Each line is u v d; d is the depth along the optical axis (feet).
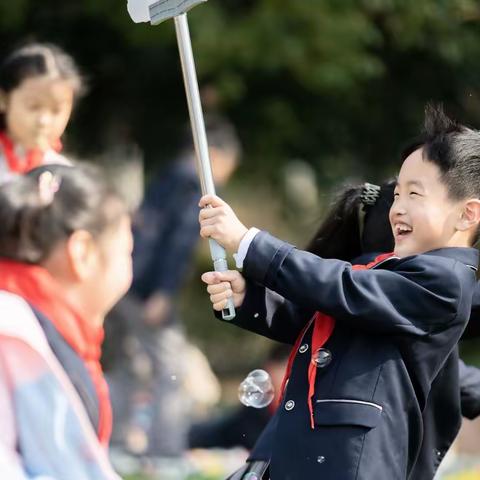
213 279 45.24
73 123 132.57
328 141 140.36
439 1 128.77
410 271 44.21
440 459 46.93
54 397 34.76
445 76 135.85
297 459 43.83
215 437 89.20
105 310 37.47
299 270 43.73
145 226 89.92
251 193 149.48
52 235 35.70
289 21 125.18
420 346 44.24
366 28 126.62
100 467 34.96
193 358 104.37
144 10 47.16
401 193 46.03
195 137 46.06
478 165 45.62
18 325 34.99
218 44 123.75
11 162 52.65
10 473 33.96
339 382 43.98
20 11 123.95
